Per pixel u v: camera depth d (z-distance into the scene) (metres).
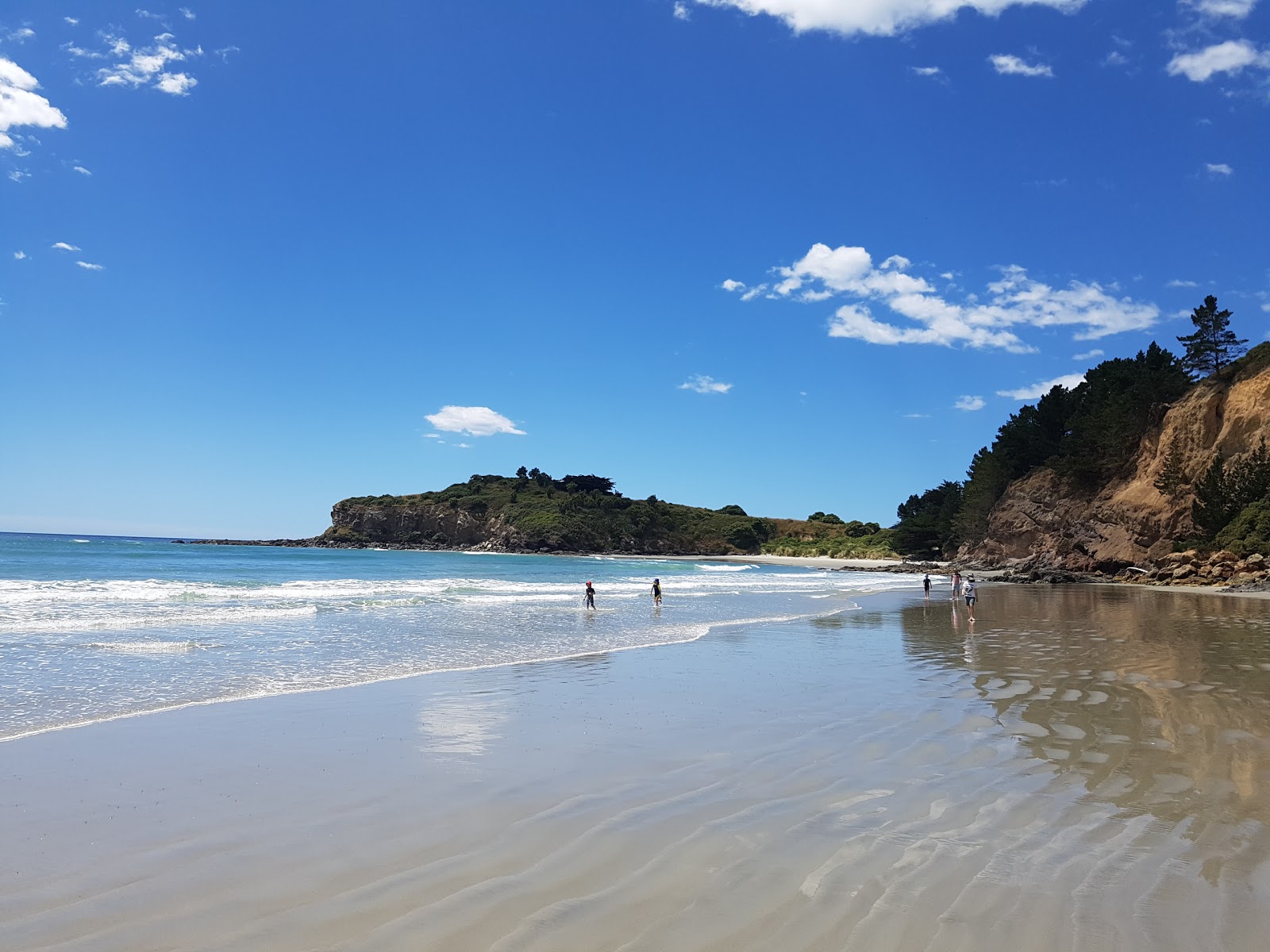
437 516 180.62
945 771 7.73
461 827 6.20
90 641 17.97
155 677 13.65
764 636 21.02
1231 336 68.38
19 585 34.12
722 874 5.18
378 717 10.50
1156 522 57.94
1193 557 47.97
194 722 10.16
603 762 8.19
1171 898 4.75
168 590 34.47
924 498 143.12
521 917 4.56
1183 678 13.23
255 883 5.12
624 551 165.75
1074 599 36.09
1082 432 74.94
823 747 8.80
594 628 23.11
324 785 7.37
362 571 63.81
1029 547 78.00
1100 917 4.50
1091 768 7.80
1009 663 15.41
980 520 92.31
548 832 6.05
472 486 192.25
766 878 5.11
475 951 4.15
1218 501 49.75
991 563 82.31
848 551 149.50
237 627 21.48
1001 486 90.06
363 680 13.60
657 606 31.80
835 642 19.64
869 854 5.52
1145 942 4.21
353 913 4.64
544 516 168.62
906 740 9.06
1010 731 9.43
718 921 4.48
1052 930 4.34
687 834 5.99
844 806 6.66
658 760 8.27
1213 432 55.66
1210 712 10.52
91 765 8.10
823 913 4.57
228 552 97.94
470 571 71.12
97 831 6.15
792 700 11.74
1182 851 5.53
